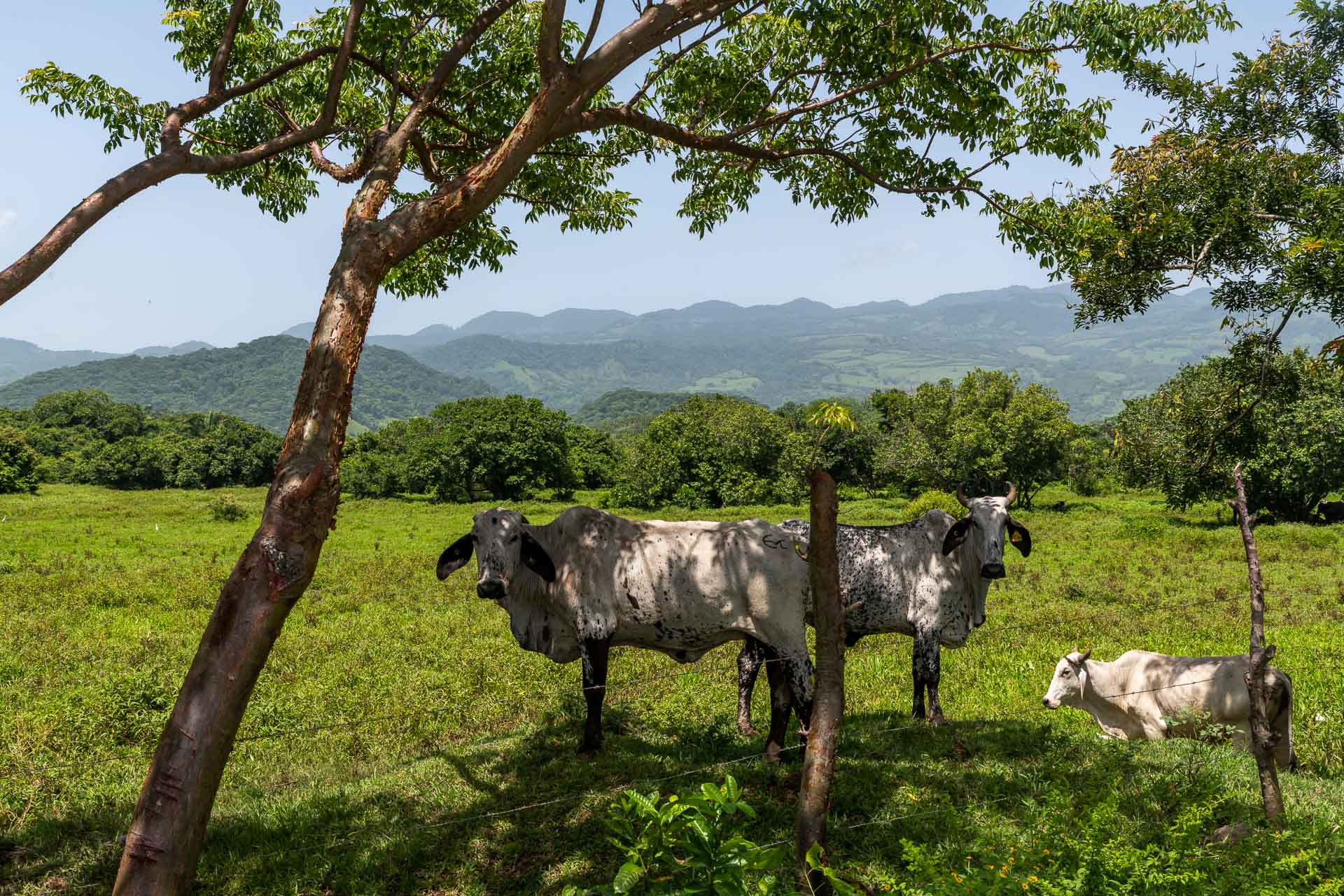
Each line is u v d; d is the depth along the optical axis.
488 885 5.55
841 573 8.25
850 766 7.03
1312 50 8.56
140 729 9.13
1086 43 6.50
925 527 8.34
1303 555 23.55
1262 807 5.00
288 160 8.46
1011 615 16.09
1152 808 4.96
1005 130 7.47
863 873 5.25
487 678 11.57
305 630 15.48
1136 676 8.20
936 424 46.00
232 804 7.35
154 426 98.75
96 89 7.20
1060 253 7.97
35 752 8.52
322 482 4.09
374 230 4.69
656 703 9.70
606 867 5.59
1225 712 7.47
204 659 3.79
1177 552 25.27
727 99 7.89
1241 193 8.38
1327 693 9.73
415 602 18.36
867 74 7.33
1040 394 44.34
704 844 2.88
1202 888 3.54
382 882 5.61
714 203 9.33
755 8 6.48
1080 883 3.51
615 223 9.45
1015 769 6.88
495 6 6.08
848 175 8.46
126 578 21.27
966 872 3.80
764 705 9.62
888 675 11.24
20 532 33.56
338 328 4.38
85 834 6.68
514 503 53.81
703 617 7.20
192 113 5.55
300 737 9.34
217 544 29.81
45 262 4.50
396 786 7.25
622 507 51.72
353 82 8.30
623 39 5.20
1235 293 8.91
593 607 7.36
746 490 50.06
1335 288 7.57
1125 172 8.87
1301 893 3.59
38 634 14.88
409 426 72.19
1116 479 52.31
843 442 52.12
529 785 6.95
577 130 5.95
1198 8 6.16
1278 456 29.75
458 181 4.90
